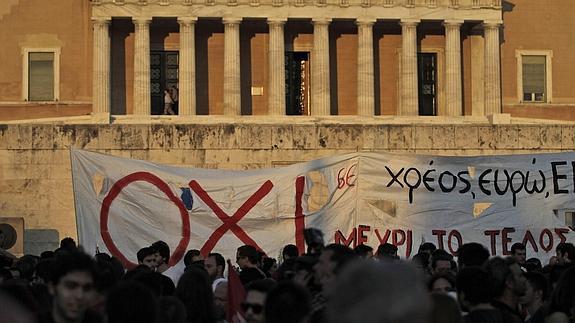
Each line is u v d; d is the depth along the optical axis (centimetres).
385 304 1182
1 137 8875
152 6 10862
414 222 4556
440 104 11500
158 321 1714
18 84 11156
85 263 1817
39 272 2788
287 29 11400
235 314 2612
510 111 11581
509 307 2331
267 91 11362
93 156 4391
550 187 4644
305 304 1695
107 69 10838
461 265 2802
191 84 10900
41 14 11181
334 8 11056
